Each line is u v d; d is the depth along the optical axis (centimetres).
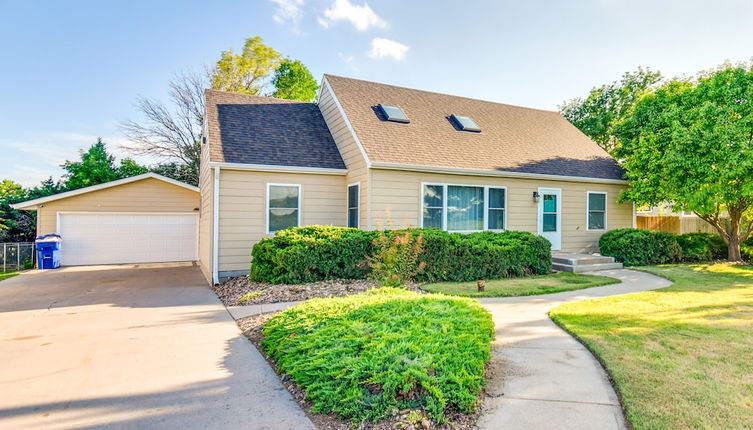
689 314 561
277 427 273
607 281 873
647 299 673
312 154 1111
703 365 361
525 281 881
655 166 1173
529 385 330
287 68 2556
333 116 1221
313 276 845
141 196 1516
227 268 970
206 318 594
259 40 2373
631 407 282
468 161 1107
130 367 391
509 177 1166
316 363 321
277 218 1030
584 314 569
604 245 1216
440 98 1419
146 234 1520
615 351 404
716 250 1279
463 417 276
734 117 1073
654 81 1977
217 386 345
